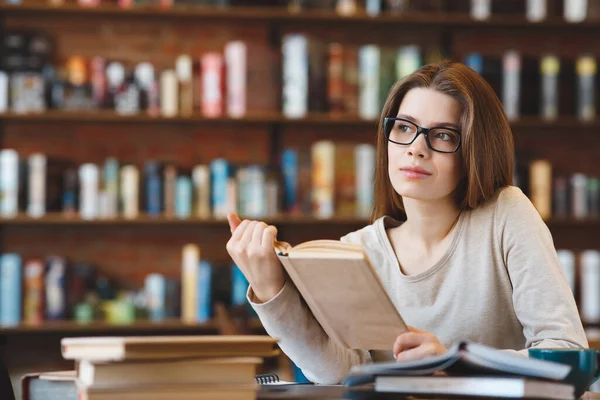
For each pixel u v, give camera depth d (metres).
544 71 4.86
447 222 2.17
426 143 2.03
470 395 1.46
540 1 4.95
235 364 1.48
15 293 4.56
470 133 2.04
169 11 4.79
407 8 4.91
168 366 1.45
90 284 4.77
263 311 1.87
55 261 4.67
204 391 1.45
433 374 1.50
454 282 2.13
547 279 2.02
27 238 4.94
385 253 2.22
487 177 2.09
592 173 5.20
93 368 1.43
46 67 4.76
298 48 4.77
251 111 4.75
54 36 4.96
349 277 1.60
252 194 4.68
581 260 4.86
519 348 2.15
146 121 4.87
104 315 4.66
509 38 5.20
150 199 4.66
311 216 4.70
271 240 1.81
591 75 4.88
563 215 4.84
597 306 4.84
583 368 1.56
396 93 2.12
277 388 1.70
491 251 2.11
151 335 4.78
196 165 5.05
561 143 5.20
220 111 4.73
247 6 4.87
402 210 2.30
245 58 4.74
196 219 4.65
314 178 4.73
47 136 4.98
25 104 4.67
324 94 4.78
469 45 5.18
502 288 2.12
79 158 5.00
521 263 2.06
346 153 4.73
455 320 2.13
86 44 4.98
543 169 4.84
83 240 4.98
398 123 2.09
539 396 1.39
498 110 2.11
